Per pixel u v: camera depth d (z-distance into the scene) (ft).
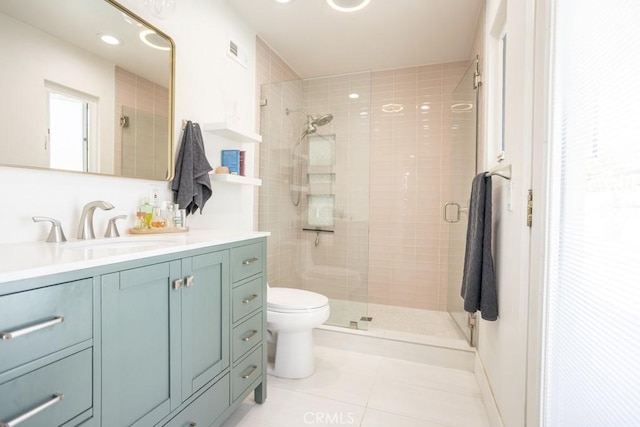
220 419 4.32
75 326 2.53
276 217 9.14
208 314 4.09
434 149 9.87
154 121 5.09
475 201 5.52
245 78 7.66
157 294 3.32
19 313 2.19
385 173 10.36
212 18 6.45
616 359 1.87
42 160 3.66
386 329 8.13
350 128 9.16
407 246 10.21
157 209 5.13
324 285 9.61
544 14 3.07
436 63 9.81
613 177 1.96
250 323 5.04
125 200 4.76
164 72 5.24
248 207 7.91
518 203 3.87
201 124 6.15
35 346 2.27
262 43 8.40
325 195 9.57
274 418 5.11
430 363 7.00
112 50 4.46
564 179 2.76
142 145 4.90
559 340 2.78
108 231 4.28
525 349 3.49
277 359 6.41
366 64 9.93
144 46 4.91
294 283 9.78
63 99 3.87
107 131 4.39
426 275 10.03
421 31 7.94
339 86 9.16
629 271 1.75
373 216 10.53
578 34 2.49
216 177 6.08
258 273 5.25
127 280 2.97
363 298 9.21
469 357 6.74
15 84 3.42
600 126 2.13
